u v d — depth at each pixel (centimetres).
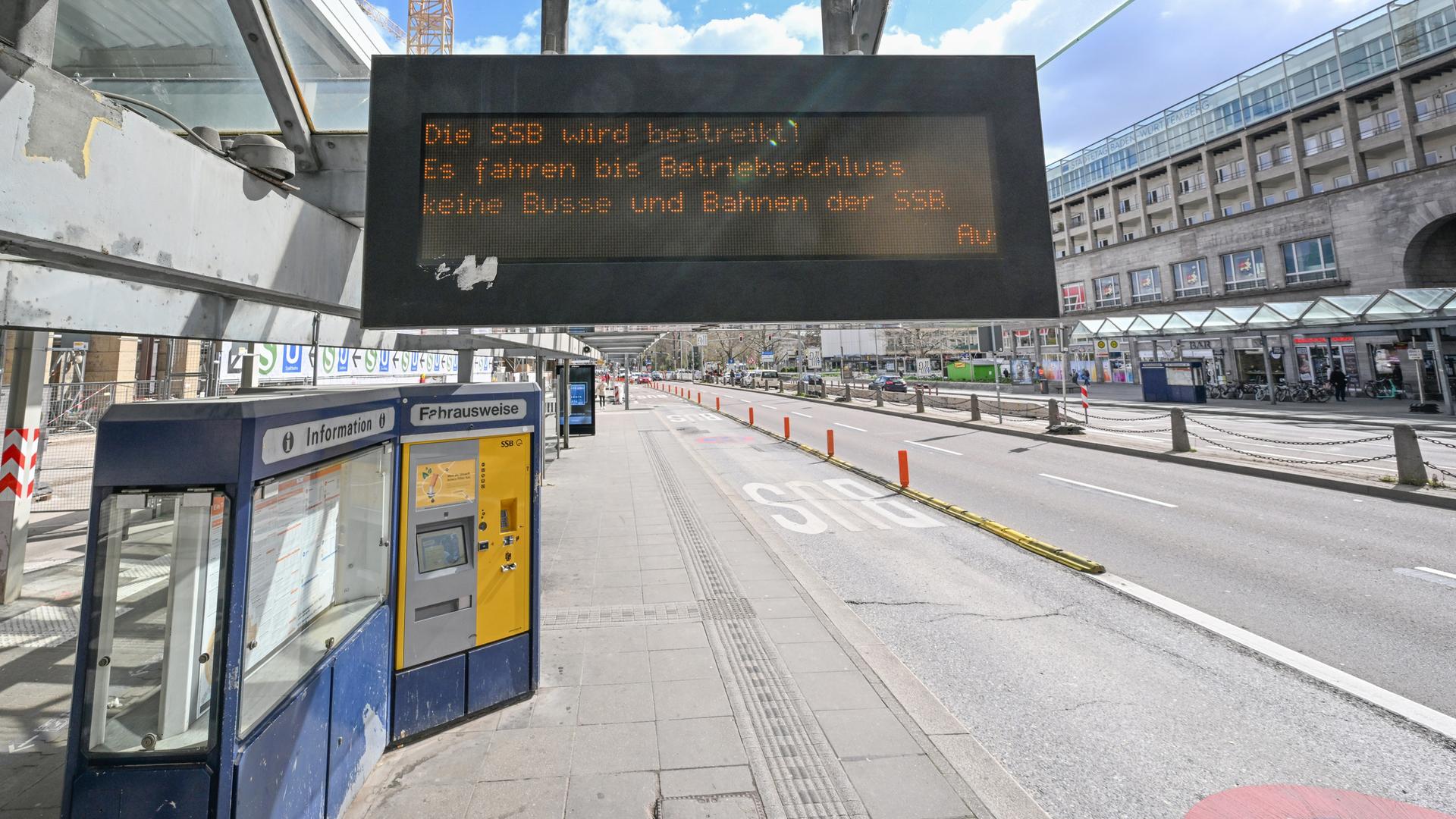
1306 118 3095
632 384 7612
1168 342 3225
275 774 208
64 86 157
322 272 300
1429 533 654
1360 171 2834
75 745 180
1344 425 1602
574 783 268
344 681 256
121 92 408
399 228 284
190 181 204
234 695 189
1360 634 425
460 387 333
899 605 502
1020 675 382
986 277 309
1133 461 1203
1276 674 374
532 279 287
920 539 705
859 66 318
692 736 303
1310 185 3106
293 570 236
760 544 674
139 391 1272
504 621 339
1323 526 696
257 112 400
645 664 384
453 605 326
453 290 283
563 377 1562
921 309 304
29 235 145
